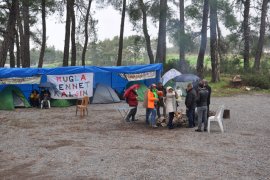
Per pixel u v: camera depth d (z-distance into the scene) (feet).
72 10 124.88
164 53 113.50
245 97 88.28
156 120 51.08
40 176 28.66
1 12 128.67
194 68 119.44
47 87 72.02
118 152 35.63
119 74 81.25
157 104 52.65
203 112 46.65
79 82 77.15
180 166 30.73
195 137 42.93
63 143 40.04
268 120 55.36
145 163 31.65
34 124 52.70
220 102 78.64
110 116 59.98
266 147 37.81
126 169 29.99
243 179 27.50
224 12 108.88
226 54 134.82
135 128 49.29
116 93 81.92
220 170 29.68
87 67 77.77
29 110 68.64
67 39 119.34
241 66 132.46
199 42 106.73
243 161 32.40
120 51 129.90
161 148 37.32
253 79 104.47
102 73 84.99
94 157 33.83
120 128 49.29
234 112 63.77
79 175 28.68
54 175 28.81
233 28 120.26
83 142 40.52
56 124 52.60
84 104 61.36
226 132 46.01
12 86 73.26
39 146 38.68
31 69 74.38
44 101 71.56
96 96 78.43
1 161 33.19
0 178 28.32
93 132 46.47
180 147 37.76
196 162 31.96
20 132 46.65
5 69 72.69
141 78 83.15
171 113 48.11
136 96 54.75
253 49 136.15
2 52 100.32
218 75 110.73
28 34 126.93
